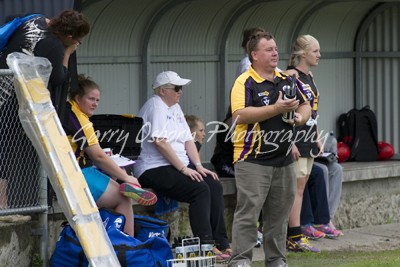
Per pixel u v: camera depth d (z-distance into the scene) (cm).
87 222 2386
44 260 2652
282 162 2572
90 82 2730
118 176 2711
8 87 2562
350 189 3928
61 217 2850
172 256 2583
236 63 3931
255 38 2575
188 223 3341
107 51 3484
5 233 2545
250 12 3847
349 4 4131
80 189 2417
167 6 3509
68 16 2527
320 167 3547
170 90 3092
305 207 3500
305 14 4034
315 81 4206
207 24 3766
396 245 3503
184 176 3005
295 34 4097
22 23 2564
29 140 2616
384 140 4394
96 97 2722
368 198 4012
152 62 3628
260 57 2561
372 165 4009
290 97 2488
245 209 2581
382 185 4075
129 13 3453
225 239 3095
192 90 3788
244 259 2608
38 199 2647
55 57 2516
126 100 3569
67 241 2545
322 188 3541
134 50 3575
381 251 3350
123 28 3494
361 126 4203
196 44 3781
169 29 3653
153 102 3086
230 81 3912
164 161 3047
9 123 2594
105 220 2589
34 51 2519
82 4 3238
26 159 2627
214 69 3866
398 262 2891
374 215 4041
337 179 3653
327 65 4259
